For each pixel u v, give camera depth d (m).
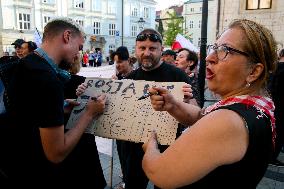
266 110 0.89
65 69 1.65
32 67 1.34
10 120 1.42
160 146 1.62
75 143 1.49
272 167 3.66
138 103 1.69
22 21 26.48
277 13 10.71
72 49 1.57
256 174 0.87
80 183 1.72
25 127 1.41
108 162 3.61
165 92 1.38
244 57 0.92
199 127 0.84
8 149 1.45
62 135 1.36
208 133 0.81
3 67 1.49
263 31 0.93
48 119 1.29
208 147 0.80
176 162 0.85
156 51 2.29
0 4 25.08
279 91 3.42
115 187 2.98
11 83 1.40
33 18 27.12
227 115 0.82
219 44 0.96
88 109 1.64
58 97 1.33
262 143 0.84
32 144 1.45
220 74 0.96
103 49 33.44
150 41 2.28
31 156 1.46
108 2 33.47
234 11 11.67
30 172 1.48
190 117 1.42
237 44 0.92
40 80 1.30
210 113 0.87
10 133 1.43
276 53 0.95
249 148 0.81
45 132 1.31
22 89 1.32
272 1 10.80
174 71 2.34
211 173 0.84
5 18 25.42
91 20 32.19
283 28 10.62
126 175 2.38
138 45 2.33
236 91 0.95
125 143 2.44
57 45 1.50
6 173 1.47
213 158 0.80
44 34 1.54
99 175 1.87
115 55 3.56
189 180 0.83
